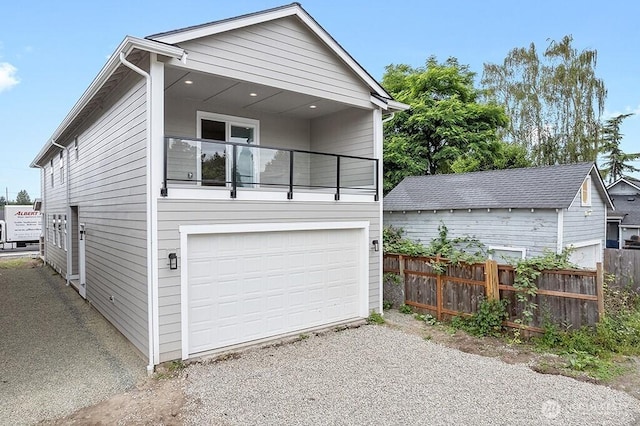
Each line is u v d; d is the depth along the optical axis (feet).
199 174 19.93
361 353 20.49
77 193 35.81
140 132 19.47
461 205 38.60
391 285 29.86
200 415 13.99
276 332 22.88
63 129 35.73
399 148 63.52
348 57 25.80
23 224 86.48
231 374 17.63
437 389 16.20
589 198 39.22
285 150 23.49
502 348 21.29
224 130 28.94
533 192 35.88
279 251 23.06
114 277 24.22
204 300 20.06
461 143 62.90
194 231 19.40
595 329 20.48
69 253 39.29
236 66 21.21
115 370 18.08
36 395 15.64
